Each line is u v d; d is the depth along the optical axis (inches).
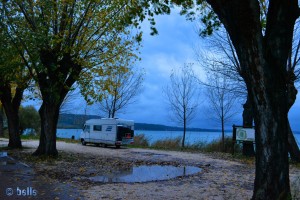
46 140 744.3
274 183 260.1
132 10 380.2
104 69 775.7
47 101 738.2
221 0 275.4
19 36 642.2
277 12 271.9
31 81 920.9
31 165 591.5
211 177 536.4
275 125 263.6
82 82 724.7
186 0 390.3
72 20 709.9
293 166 724.7
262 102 265.3
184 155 953.5
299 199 296.4
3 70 685.9
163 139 1332.4
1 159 611.8
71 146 1219.2
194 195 388.5
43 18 688.4
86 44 735.1
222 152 1094.4
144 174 564.4
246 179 522.3
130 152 1028.5
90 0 690.8
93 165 650.8
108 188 418.6
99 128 1282.0
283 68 269.4
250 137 925.8
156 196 378.3
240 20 265.6
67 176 500.4
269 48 268.2
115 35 751.7
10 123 951.6
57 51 705.6
